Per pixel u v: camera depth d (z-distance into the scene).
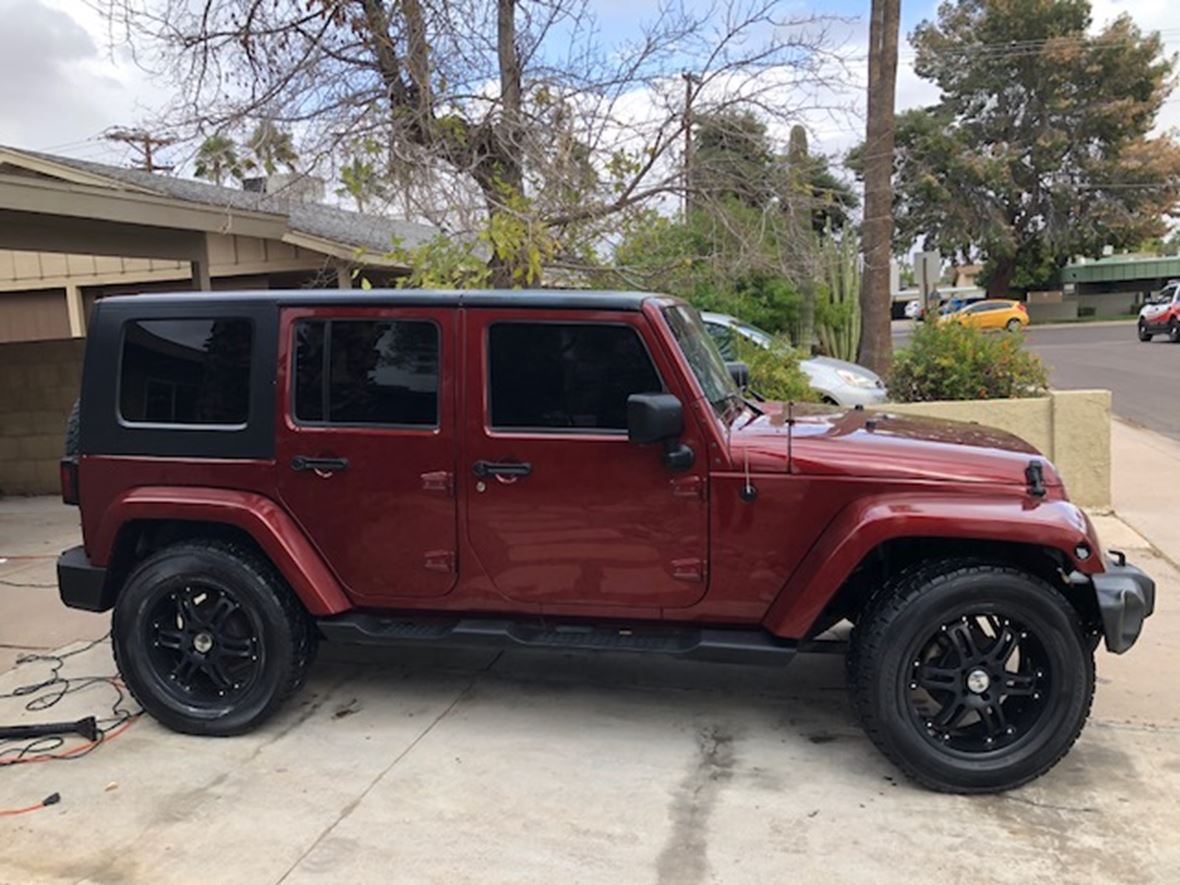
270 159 6.94
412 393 3.78
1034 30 43.59
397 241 7.03
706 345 4.24
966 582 3.33
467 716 4.16
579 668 4.70
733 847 3.11
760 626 3.66
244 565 3.90
